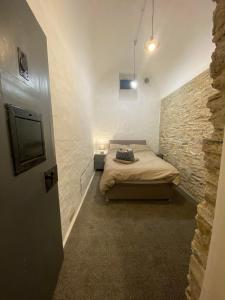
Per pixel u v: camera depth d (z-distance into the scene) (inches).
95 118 189.5
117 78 182.4
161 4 81.7
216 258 22.4
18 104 30.4
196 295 32.2
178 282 50.8
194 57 101.8
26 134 32.7
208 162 29.4
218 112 26.4
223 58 24.3
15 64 29.4
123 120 190.7
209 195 29.1
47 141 45.1
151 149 187.6
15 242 27.9
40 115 40.5
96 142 193.3
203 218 30.4
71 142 82.6
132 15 90.5
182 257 60.8
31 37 36.4
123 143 189.0
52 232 47.1
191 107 113.7
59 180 63.4
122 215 90.4
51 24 56.2
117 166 112.3
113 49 130.1
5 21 26.5
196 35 88.5
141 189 106.5
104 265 57.1
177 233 74.8
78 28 80.3
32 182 35.2
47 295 42.0
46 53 46.3
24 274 30.6
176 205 101.9
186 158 121.7
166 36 104.7
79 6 69.7
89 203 104.9
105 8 84.7
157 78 171.0
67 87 76.1
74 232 75.4
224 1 23.5
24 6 33.2
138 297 46.5
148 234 74.0
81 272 54.2
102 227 79.2
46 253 42.1
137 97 186.7
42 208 40.3
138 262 58.4
